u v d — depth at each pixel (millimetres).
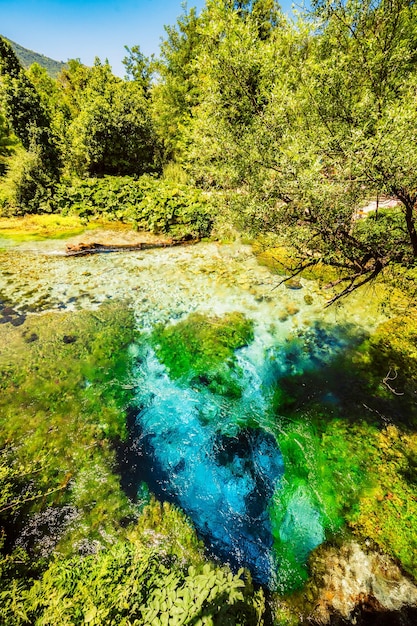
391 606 3301
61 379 6105
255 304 8227
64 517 4148
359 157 3104
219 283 9148
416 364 6211
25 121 13930
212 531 4152
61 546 3838
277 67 4387
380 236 4609
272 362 6602
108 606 2582
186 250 11227
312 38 4188
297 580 3674
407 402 5543
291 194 3723
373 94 3547
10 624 2547
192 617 2305
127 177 15398
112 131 15742
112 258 10664
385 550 3719
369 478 4457
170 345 7043
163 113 17297
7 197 13336
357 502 4215
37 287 8867
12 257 10336
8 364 6320
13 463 4664
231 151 4500
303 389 6004
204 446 5148
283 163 3557
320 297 8320
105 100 15805
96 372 6324
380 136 2930
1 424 5219
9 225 12258
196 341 7133
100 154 16000
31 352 6645
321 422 5363
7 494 4094
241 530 4164
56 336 7102
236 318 7746
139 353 6848
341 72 3771
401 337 6809
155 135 17500
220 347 6961
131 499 4430
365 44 3715
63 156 15203
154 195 12977
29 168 13078
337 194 3371
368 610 3309
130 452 5012
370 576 3529
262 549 3977
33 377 6098
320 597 3496
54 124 16719
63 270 9812
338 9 3715
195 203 12453
